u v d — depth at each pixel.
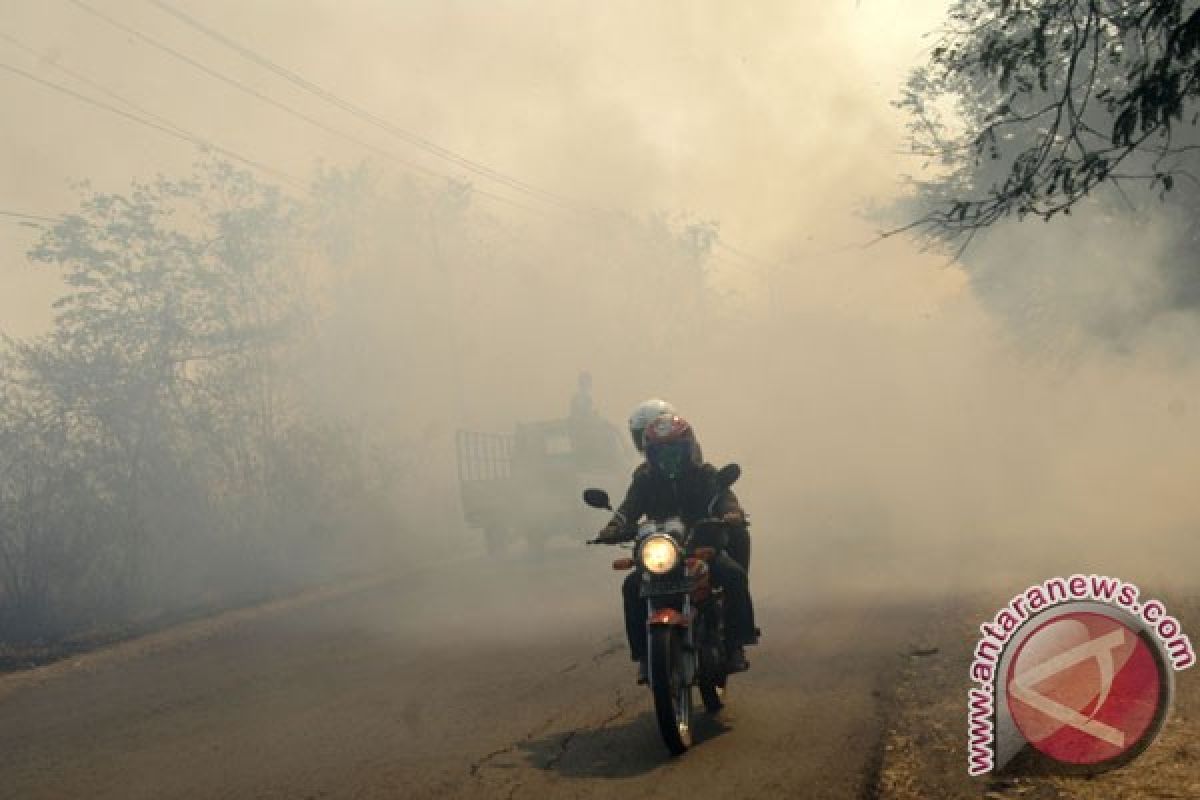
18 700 10.75
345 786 6.59
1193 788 5.43
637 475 7.67
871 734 6.99
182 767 7.36
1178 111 7.40
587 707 8.20
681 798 5.98
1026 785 5.71
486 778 6.55
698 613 7.26
